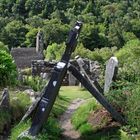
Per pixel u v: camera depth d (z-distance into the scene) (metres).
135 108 12.79
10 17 84.00
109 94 14.32
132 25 76.38
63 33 72.44
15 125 13.84
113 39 71.75
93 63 25.44
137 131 12.38
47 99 12.57
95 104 15.40
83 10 81.88
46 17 82.56
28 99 15.99
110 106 13.29
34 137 11.90
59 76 12.73
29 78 22.27
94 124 13.89
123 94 14.10
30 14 83.75
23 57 46.88
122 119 13.27
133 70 16.55
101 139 12.66
